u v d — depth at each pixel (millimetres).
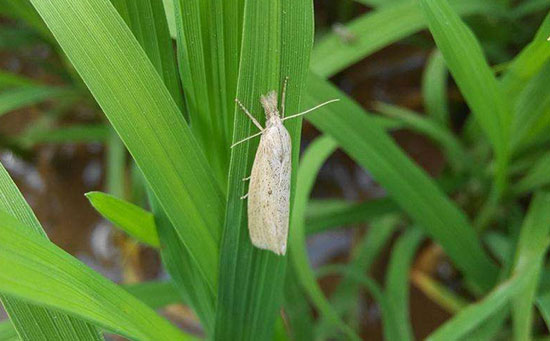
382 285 163
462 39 110
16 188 100
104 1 99
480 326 129
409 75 184
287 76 103
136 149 101
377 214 141
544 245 121
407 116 144
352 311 149
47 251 94
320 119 121
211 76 105
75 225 177
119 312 99
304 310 139
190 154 104
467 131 146
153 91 101
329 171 180
